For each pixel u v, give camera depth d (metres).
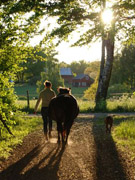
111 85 54.84
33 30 8.62
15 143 9.13
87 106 21.20
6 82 9.09
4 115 9.24
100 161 7.20
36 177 5.96
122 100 22.59
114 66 53.25
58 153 8.04
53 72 47.00
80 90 101.38
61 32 10.27
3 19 8.07
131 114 18.77
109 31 10.18
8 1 8.22
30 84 108.00
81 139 10.27
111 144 9.30
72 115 8.55
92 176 6.03
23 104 21.61
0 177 5.94
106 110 20.72
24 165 6.83
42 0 8.48
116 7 9.62
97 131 12.11
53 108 8.57
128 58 51.50
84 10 10.14
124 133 10.93
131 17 11.29
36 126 13.56
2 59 8.46
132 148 8.42
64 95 8.90
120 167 6.65
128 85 52.75
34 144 9.24
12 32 8.13
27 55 8.87
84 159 7.39
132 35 11.92
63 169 6.52
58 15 9.97
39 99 9.76
